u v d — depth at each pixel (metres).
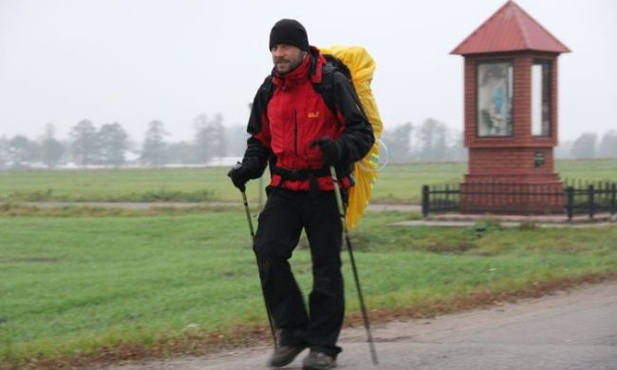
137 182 139.12
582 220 40.22
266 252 13.05
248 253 37.62
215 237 45.16
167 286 28.89
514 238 36.38
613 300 19.64
